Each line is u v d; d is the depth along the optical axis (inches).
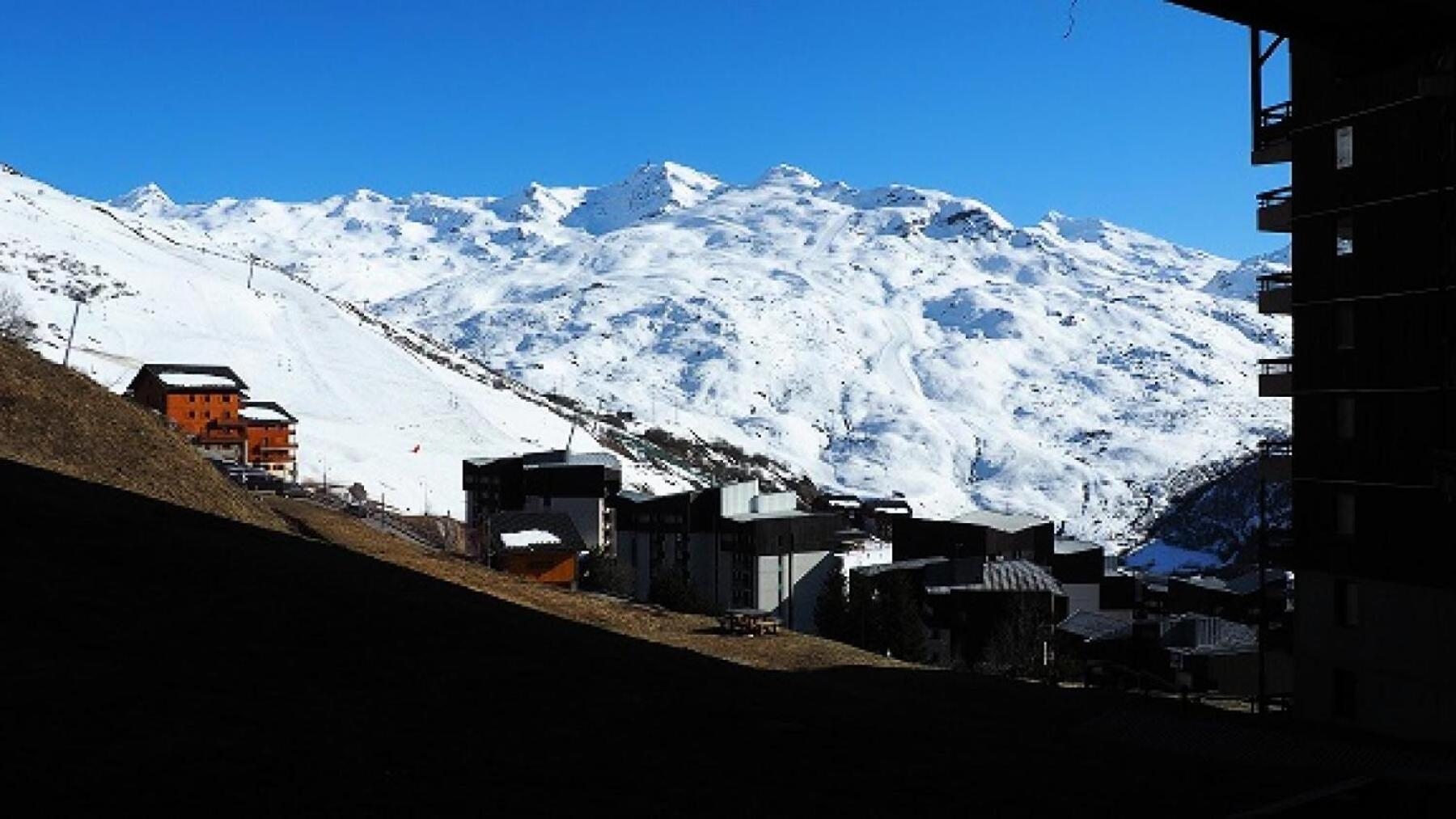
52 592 1175.6
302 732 921.5
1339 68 1507.1
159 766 798.5
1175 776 1218.6
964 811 968.9
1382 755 1488.7
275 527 2343.8
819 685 1753.2
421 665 1210.6
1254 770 1320.1
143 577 1327.5
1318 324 1866.4
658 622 2534.5
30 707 867.4
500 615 1711.4
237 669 1068.5
